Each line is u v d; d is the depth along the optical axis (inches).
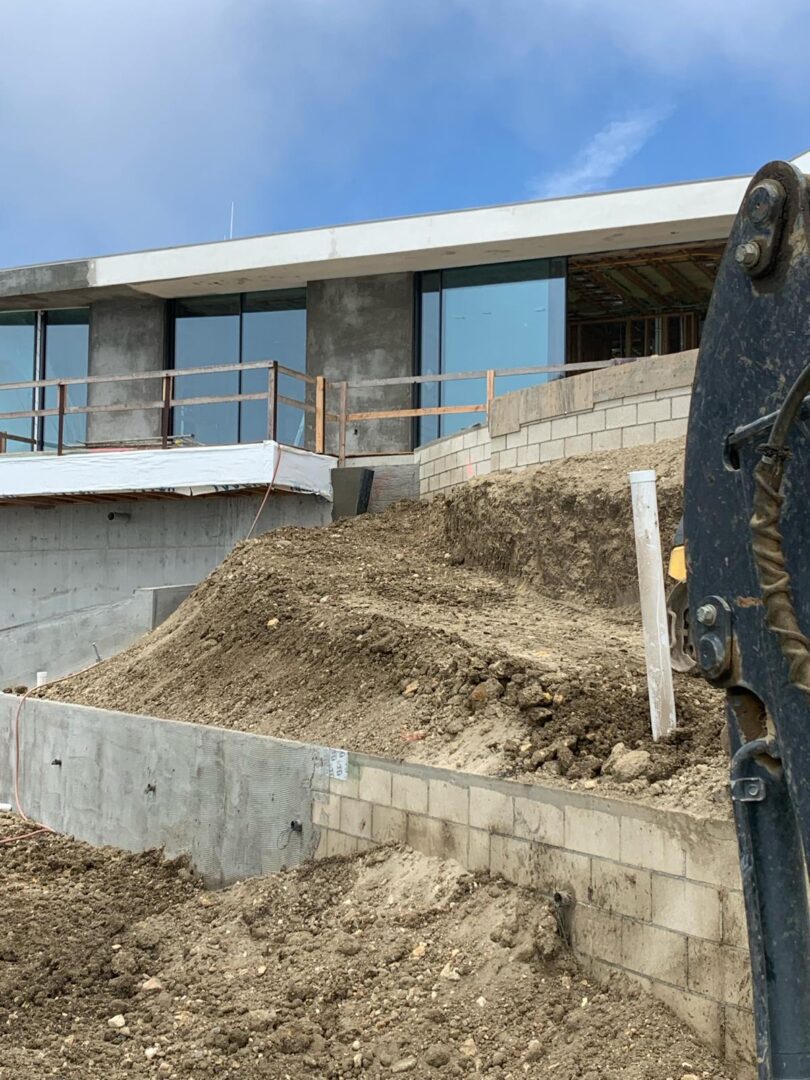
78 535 534.6
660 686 195.2
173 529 512.1
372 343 606.9
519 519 360.8
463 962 176.9
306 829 240.1
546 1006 161.3
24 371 705.0
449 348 596.7
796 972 85.6
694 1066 140.8
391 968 183.5
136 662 382.3
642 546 197.2
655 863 155.9
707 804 155.8
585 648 269.1
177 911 242.4
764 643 85.2
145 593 450.0
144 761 297.4
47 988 201.2
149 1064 168.7
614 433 359.9
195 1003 187.9
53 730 348.2
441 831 203.8
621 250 560.1
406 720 242.7
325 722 264.5
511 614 320.8
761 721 89.5
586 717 208.8
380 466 488.1
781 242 84.0
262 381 646.5
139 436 663.1
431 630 283.7
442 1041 160.2
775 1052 84.4
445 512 406.6
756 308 86.0
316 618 321.1
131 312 667.4
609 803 165.2
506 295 585.9
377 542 424.8
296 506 489.7
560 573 339.9
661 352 725.9
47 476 493.0
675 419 340.5
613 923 163.2
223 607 371.2
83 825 325.4
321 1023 173.9
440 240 555.5
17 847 320.5
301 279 619.8
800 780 81.4
